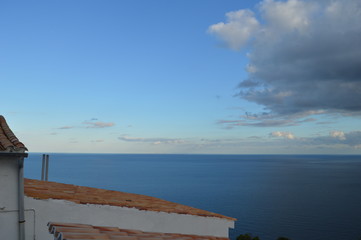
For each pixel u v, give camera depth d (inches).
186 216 332.8
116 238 215.6
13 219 278.2
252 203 5979.3
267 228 4097.0
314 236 3730.3
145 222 319.0
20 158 279.9
